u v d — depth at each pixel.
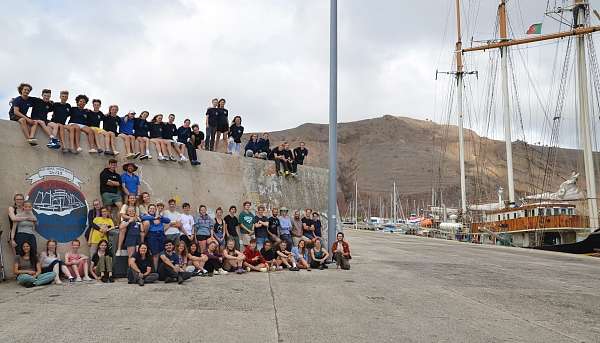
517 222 36.19
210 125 17.03
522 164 174.12
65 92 11.78
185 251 11.68
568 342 6.11
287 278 11.50
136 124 13.59
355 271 13.52
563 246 31.70
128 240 10.50
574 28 38.03
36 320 6.37
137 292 8.80
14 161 10.73
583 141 36.44
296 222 15.23
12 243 9.59
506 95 44.38
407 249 25.70
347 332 6.25
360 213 174.62
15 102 10.97
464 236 47.22
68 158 11.74
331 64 14.70
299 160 20.12
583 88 36.78
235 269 12.36
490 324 7.00
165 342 5.51
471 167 175.25
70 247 11.28
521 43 44.03
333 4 14.69
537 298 9.67
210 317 6.86
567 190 35.94
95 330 5.93
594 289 11.43
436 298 9.19
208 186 15.46
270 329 6.29
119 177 12.02
